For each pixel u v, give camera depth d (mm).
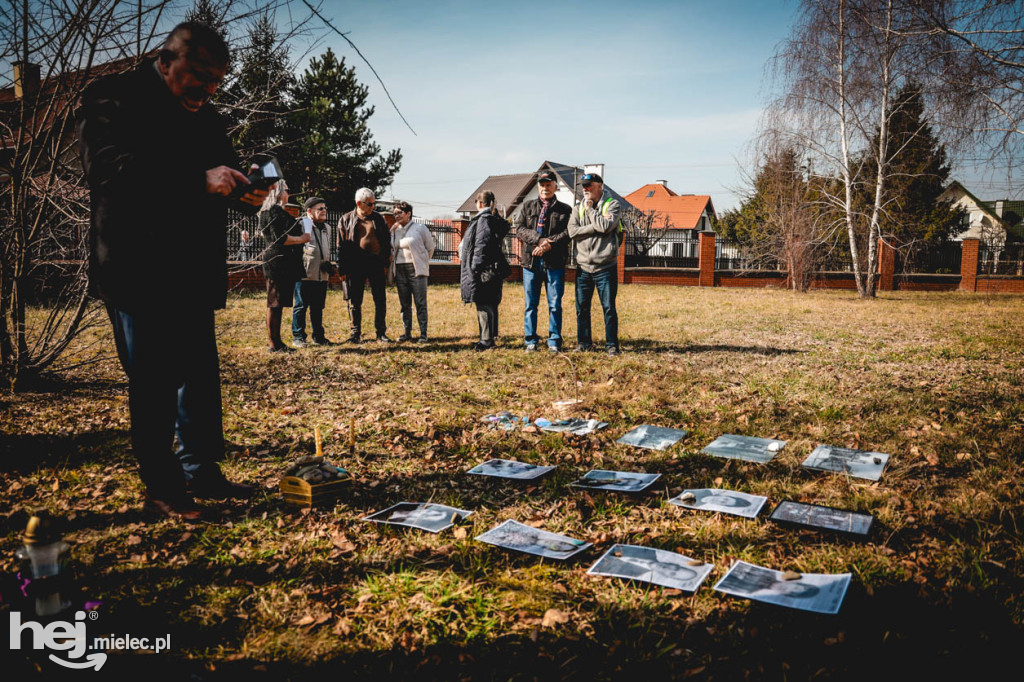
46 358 5270
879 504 3008
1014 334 9469
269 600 2270
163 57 2643
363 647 2006
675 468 3621
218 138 3023
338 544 2670
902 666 1821
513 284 20562
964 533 2648
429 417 4707
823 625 2035
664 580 2320
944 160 16516
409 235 8078
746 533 2717
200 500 3133
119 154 2561
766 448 3879
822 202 19484
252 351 7348
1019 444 3773
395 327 9688
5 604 1848
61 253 5070
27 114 4469
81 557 2543
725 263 25312
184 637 2047
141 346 2793
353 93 20328
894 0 15023
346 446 4047
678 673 1835
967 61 12586
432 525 2842
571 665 1882
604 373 6199
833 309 13812
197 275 2904
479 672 1868
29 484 3303
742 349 7871
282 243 7004
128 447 3914
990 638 1938
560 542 2662
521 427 4492
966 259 22953
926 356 7367
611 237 7121
